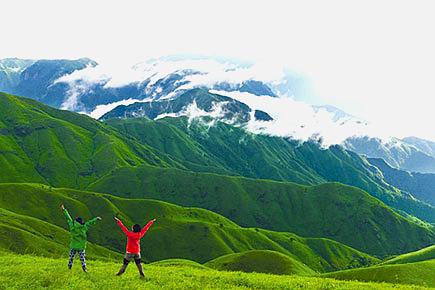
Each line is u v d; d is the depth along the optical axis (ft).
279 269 442.50
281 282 114.01
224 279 113.29
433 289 133.49
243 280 113.09
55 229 539.70
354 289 114.11
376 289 118.01
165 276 107.45
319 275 347.97
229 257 491.72
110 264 134.72
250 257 463.42
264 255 466.70
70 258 100.78
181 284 96.53
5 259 119.65
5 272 94.99
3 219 485.15
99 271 105.81
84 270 98.99
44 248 399.24
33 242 397.39
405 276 293.43
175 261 372.58
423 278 290.97
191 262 378.53
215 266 471.21
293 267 442.09
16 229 407.03
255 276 126.72
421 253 604.49
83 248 99.96
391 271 304.71
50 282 86.53
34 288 82.58
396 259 615.98
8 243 376.68
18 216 536.42
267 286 108.68
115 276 97.76
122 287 86.99
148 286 90.17
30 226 515.91
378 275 304.71
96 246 591.78
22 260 119.85
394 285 134.51
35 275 92.63
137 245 98.37
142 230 99.55
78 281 88.38
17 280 87.81
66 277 91.04
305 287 110.22
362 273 315.58
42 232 514.27
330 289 111.14
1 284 83.51
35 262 116.88
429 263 315.37
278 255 467.52
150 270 123.85
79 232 99.76
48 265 110.73
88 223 101.40
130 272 111.34
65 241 516.73
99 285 87.35
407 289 125.39
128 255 97.50
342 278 323.57
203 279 110.11
